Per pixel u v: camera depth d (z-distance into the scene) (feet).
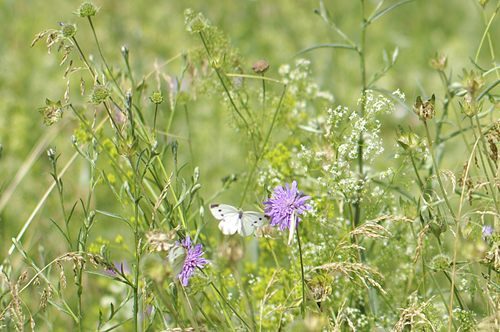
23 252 5.07
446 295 5.48
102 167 6.29
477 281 4.99
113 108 5.64
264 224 4.90
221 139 7.30
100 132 5.66
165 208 5.28
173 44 8.75
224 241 4.72
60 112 5.07
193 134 7.50
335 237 5.37
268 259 5.74
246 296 4.73
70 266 5.93
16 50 8.26
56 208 6.38
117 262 6.08
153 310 5.04
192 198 5.09
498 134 5.04
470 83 4.88
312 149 5.39
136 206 5.00
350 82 8.61
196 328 4.80
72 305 5.84
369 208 5.26
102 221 6.42
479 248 4.81
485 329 4.81
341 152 5.22
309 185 5.67
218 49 5.65
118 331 5.64
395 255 5.38
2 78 7.84
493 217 5.21
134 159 5.47
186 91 5.69
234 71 5.71
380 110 5.27
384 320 5.26
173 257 4.83
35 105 7.73
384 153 7.31
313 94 5.94
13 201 6.38
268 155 5.57
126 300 5.09
